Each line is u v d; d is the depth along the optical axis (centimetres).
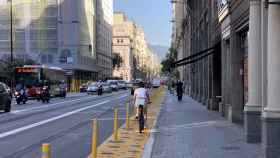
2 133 1962
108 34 16000
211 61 3288
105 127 2178
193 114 2894
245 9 1795
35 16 10488
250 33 1517
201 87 4391
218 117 2627
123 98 5834
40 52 10044
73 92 9712
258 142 1532
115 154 1330
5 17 10531
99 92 7294
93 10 12875
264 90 1317
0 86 3225
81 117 2805
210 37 3334
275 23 1184
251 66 1524
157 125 2184
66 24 10481
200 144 1531
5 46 10481
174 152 1366
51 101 5144
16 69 5591
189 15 6316
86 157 1327
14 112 3266
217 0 2784
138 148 1451
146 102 1994
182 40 9169
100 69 14100
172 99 5319
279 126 1173
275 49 1188
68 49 10450
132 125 2223
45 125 2306
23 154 1402
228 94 2523
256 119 1529
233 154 1308
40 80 5500
